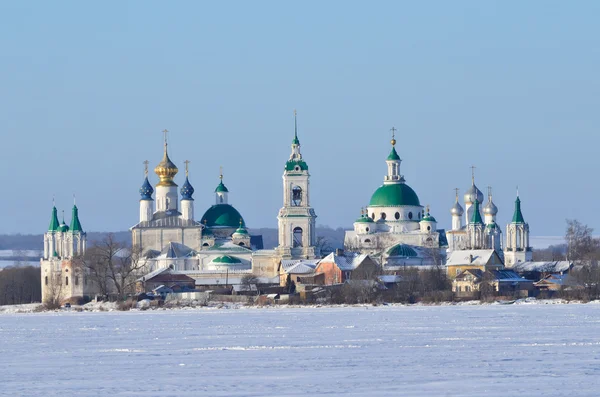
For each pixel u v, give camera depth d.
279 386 145.00
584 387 141.38
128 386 147.25
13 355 191.62
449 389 141.00
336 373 156.75
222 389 143.25
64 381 153.50
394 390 140.75
